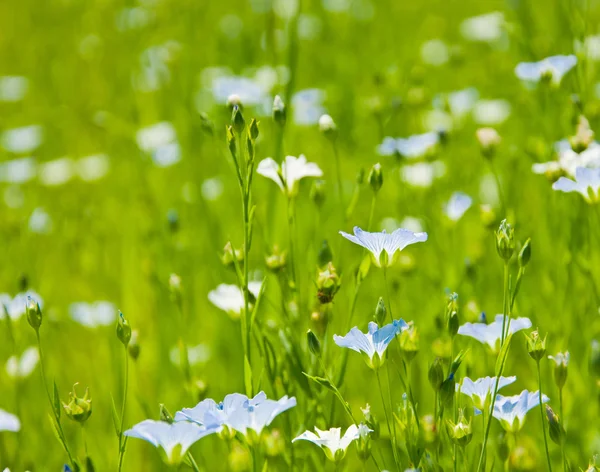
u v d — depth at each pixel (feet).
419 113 30.66
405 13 44.88
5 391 21.72
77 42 44.11
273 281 19.60
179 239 25.29
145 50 35.27
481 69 35.88
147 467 19.40
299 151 30.63
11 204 31.71
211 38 38.58
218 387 21.61
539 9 33.22
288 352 15.81
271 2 26.32
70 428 20.67
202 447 19.01
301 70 37.40
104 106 37.35
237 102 16.65
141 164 29.17
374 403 19.83
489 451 16.97
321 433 13.07
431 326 20.11
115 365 21.93
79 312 23.63
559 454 17.61
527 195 25.57
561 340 18.38
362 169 17.79
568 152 18.33
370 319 19.63
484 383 13.38
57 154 37.68
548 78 21.42
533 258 22.63
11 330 18.31
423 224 23.48
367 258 15.61
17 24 48.85
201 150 29.91
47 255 28.76
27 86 40.96
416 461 13.30
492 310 21.17
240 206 26.84
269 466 15.60
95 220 29.73
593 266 19.86
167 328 23.50
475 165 27.99
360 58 37.52
